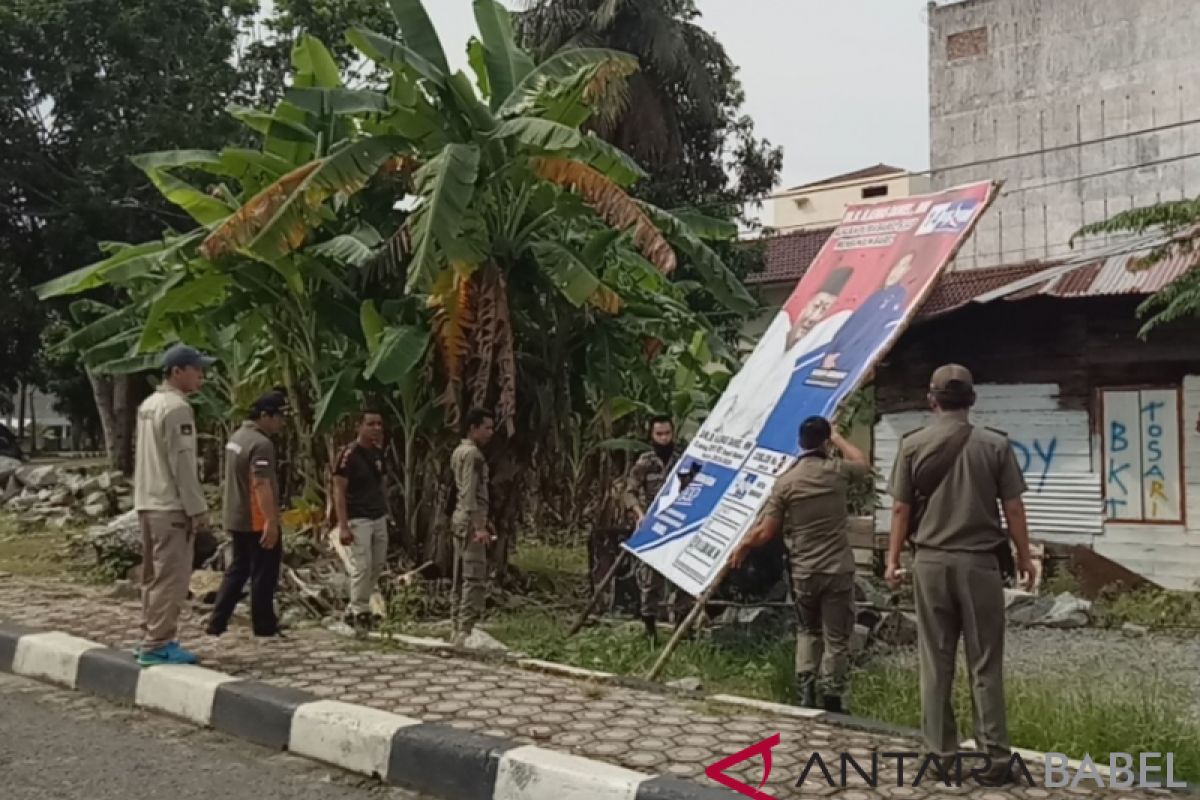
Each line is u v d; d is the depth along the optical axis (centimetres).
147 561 663
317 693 604
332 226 1020
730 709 587
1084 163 2441
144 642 659
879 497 1409
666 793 443
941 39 2644
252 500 751
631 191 1897
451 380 928
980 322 1362
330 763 540
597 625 878
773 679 683
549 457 1048
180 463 654
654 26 1873
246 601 880
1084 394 1295
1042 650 918
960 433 477
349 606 854
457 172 870
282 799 489
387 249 944
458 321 930
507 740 511
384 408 1023
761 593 845
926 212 736
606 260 1067
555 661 743
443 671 668
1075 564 1284
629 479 919
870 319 708
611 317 1047
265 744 572
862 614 848
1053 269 1347
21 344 2527
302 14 2192
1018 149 2527
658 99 1928
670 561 739
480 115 934
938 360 1398
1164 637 994
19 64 2127
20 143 2136
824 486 636
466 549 786
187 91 2153
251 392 1173
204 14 2225
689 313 1120
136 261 1070
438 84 919
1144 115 2375
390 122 944
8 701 652
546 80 996
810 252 2584
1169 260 1227
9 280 2230
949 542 471
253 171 1019
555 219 1013
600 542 947
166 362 670
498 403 973
